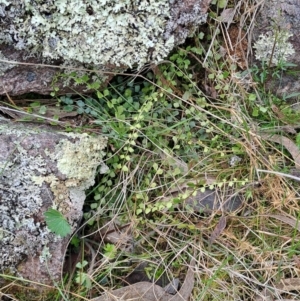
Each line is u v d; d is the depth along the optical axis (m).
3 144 0.39
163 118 0.44
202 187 0.41
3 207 0.38
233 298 0.40
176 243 0.41
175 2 0.39
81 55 0.39
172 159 0.43
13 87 0.41
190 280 0.40
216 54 0.44
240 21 0.43
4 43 0.39
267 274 0.40
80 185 0.40
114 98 0.43
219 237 0.41
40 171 0.39
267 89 0.45
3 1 0.37
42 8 0.38
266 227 0.42
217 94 0.44
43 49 0.40
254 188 0.42
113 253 0.40
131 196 0.42
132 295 0.39
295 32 0.43
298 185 0.42
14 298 0.38
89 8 0.38
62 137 0.40
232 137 0.43
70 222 0.40
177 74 0.43
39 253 0.38
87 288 0.39
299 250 0.41
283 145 0.43
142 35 0.39
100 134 0.42
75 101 0.43
